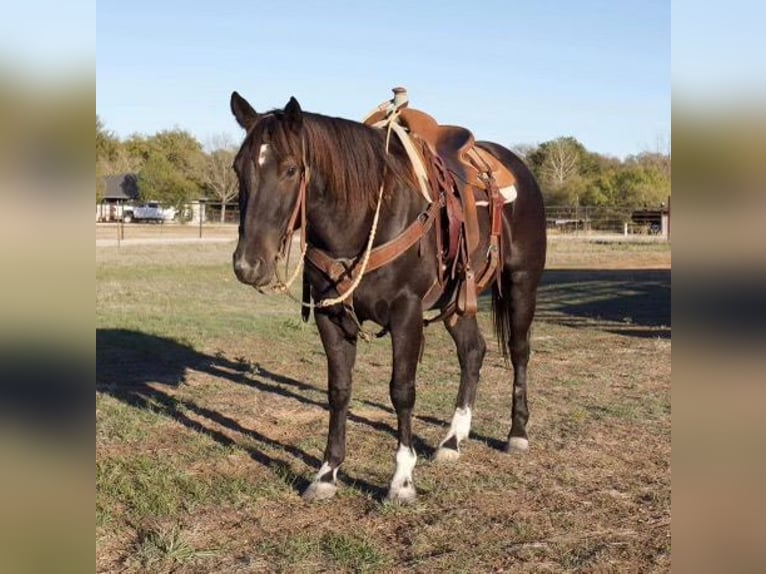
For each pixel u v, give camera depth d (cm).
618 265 2181
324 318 405
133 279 1675
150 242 2772
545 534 363
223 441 508
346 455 479
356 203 370
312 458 474
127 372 732
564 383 681
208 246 2644
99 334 941
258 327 1010
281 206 339
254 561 335
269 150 338
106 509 387
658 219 3569
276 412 589
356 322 394
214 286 1566
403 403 401
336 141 369
